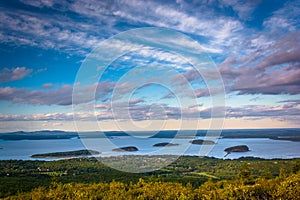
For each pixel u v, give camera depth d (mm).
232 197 12641
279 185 12953
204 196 12977
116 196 12898
